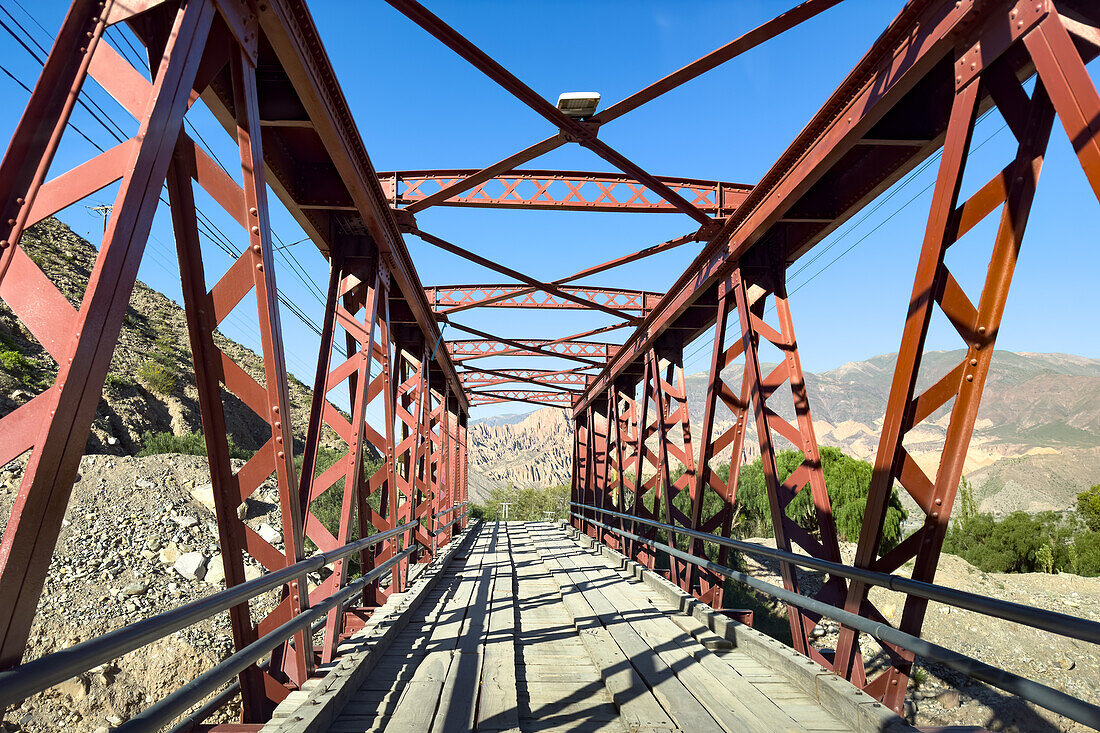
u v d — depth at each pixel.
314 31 3.90
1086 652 15.16
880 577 3.52
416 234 7.99
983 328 3.24
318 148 5.71
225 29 3.05
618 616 7.01
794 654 4.61
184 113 2.47
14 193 1.97
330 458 24.53
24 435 1.79
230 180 3.19
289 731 3.06
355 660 4.49
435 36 4.76
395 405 10.07
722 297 7.34
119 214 2.02
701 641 5.71
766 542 26.11
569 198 8.00
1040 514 34.09
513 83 5.10
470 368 19.27
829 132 4.68
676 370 10.91
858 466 25.73
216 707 3.39
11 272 1.93
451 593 8.88
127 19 2.34
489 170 6.55
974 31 3.24
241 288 3.26
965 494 34.16
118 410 23.48
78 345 1.87
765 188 5.75
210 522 12.90
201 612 2.31
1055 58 2.70
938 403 3.47
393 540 7.94
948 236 3.42
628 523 15.32
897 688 3.80
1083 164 2.56
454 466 20.17
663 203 8.02
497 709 4.00
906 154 4.95
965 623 16.30
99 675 7.89
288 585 3.87
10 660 1.70
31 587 1.78
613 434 16.17
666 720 3.75
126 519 11.76
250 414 32.38
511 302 12.59
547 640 6.23
